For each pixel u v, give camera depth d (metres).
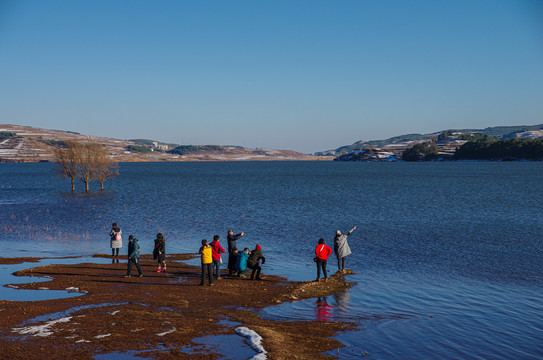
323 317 14.95
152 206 52.44
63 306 15.31
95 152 79.19
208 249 18.86
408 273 21.14
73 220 40.44
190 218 41.72
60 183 104.81
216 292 17.75
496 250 26.44
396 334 13.38
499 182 99.94
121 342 11.85
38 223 38.53
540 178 116.44
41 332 12.51
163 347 11.59
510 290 18.27
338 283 19.20
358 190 78.00
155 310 15.08
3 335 12.23
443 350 12.24
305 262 23.97
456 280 19.81
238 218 41.59
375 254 25.52
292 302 16.62
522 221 38.84
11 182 109.25
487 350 12.30
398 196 65.00
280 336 12.72
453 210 47.00
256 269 20.27
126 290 17.77
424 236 31.34
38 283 18.59
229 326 13.51
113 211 47.44
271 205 53.16
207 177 137.00
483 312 15.53
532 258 24.22
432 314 15.31
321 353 11.78
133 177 137.75
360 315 15.20
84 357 10.80
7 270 21.27
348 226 36.31
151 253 26.62
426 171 176.50
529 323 14.45
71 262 23.39
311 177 133.25
